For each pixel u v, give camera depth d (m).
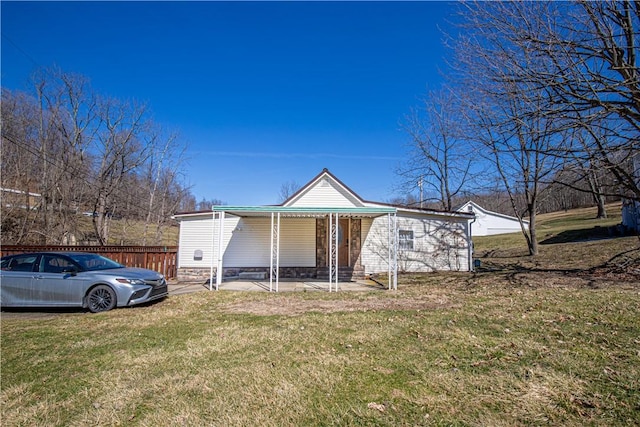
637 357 3.97
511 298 8.20
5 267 7.93
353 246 14.94
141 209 28.00
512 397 3.14
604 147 9.05
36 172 21.08
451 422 2.76
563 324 5.55
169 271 14.55
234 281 13.94
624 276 10.52
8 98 20.05
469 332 5.32
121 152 24.03
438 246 16.06
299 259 14.78
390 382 3.54
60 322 6.50
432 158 23.11
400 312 7.07
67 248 13.00
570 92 8.43
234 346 4.86
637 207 19.11
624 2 8.38
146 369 4.03
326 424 2.77
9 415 2.99
